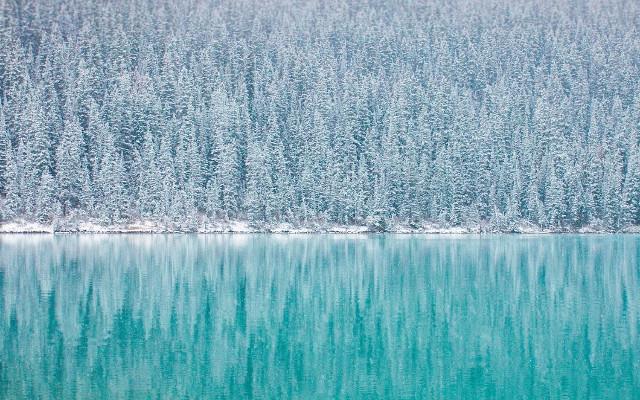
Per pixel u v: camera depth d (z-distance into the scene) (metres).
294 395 30.03
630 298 54.62
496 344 39.03
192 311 48.38
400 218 139.38
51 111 138.75
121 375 32.53
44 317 45.38
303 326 43.69
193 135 139.88
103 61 175.50
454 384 31.73
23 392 29.73
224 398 29.52
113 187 126.69
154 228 127.50
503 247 101.88
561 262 80.56
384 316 47.03
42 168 128.25
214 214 131.12
